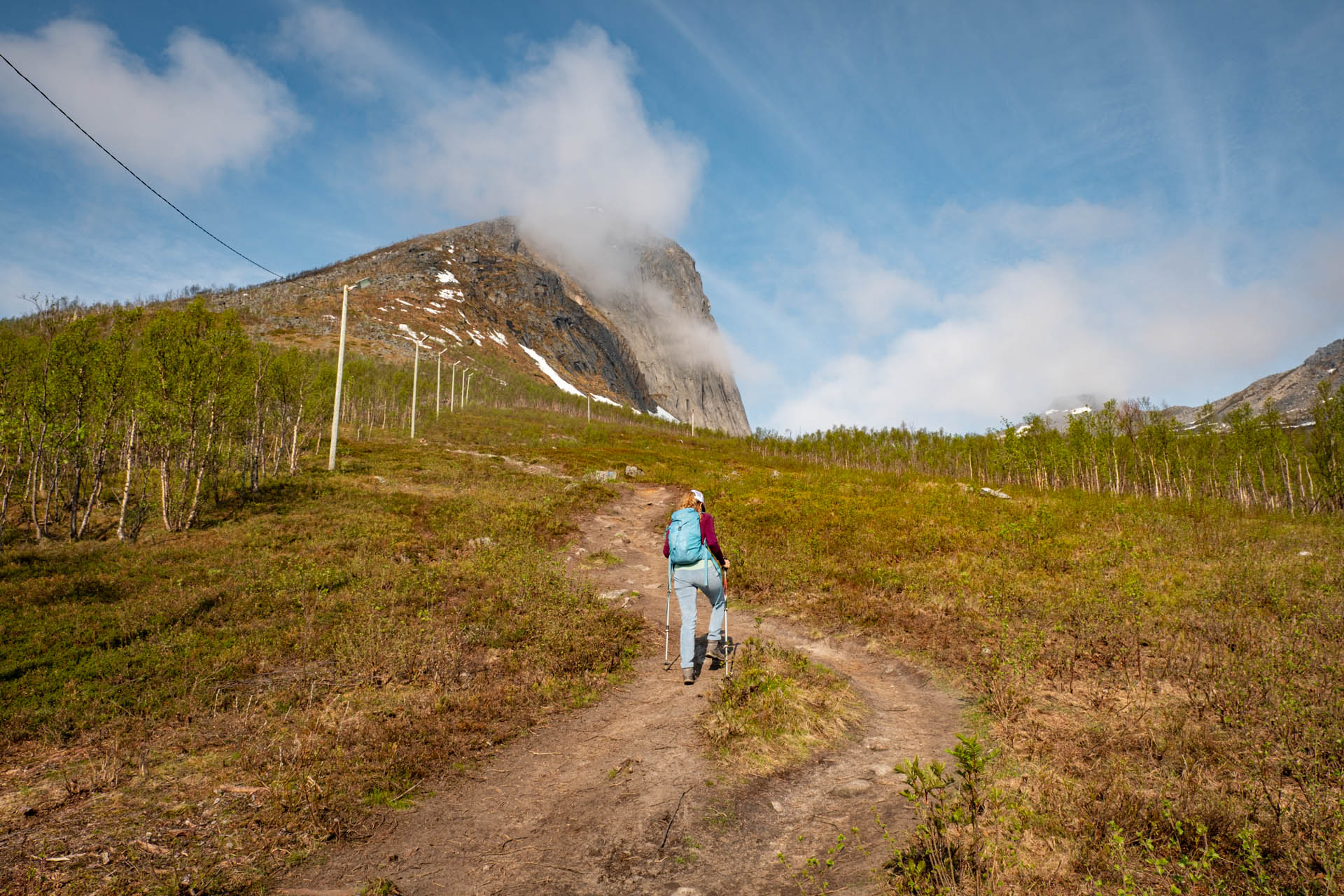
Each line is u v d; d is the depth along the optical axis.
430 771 4.95
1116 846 3.33
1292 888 3.02
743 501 22.86
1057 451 44.78
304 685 6.71
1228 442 46.69
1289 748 4.55
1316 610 8.35
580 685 6.72
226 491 19.66
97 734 5.63
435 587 10.66
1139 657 6.79
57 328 19.69
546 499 22.02
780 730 5.34
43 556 11.94
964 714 5.87
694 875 3.56
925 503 21.89
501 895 3.44
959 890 3.17
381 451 36.16
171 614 8.95
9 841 3.93
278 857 3.82
